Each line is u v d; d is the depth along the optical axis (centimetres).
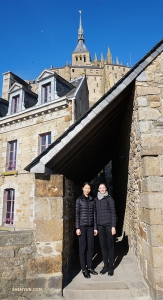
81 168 551
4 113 1238
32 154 999
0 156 1112
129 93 426
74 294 327
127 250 558
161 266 302
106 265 398
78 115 1030
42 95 1080
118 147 736
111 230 402
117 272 397
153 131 358
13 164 1085
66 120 929
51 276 333
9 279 328
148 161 342
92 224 402
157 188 329
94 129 405
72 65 6241
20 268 334
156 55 392
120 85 376
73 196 528
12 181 1029
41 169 347
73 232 505
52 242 346
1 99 1287
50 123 975
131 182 493
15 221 970
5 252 334
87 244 429
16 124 1086
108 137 601
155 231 312
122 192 693
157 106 371
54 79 1048
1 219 1028
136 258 442
